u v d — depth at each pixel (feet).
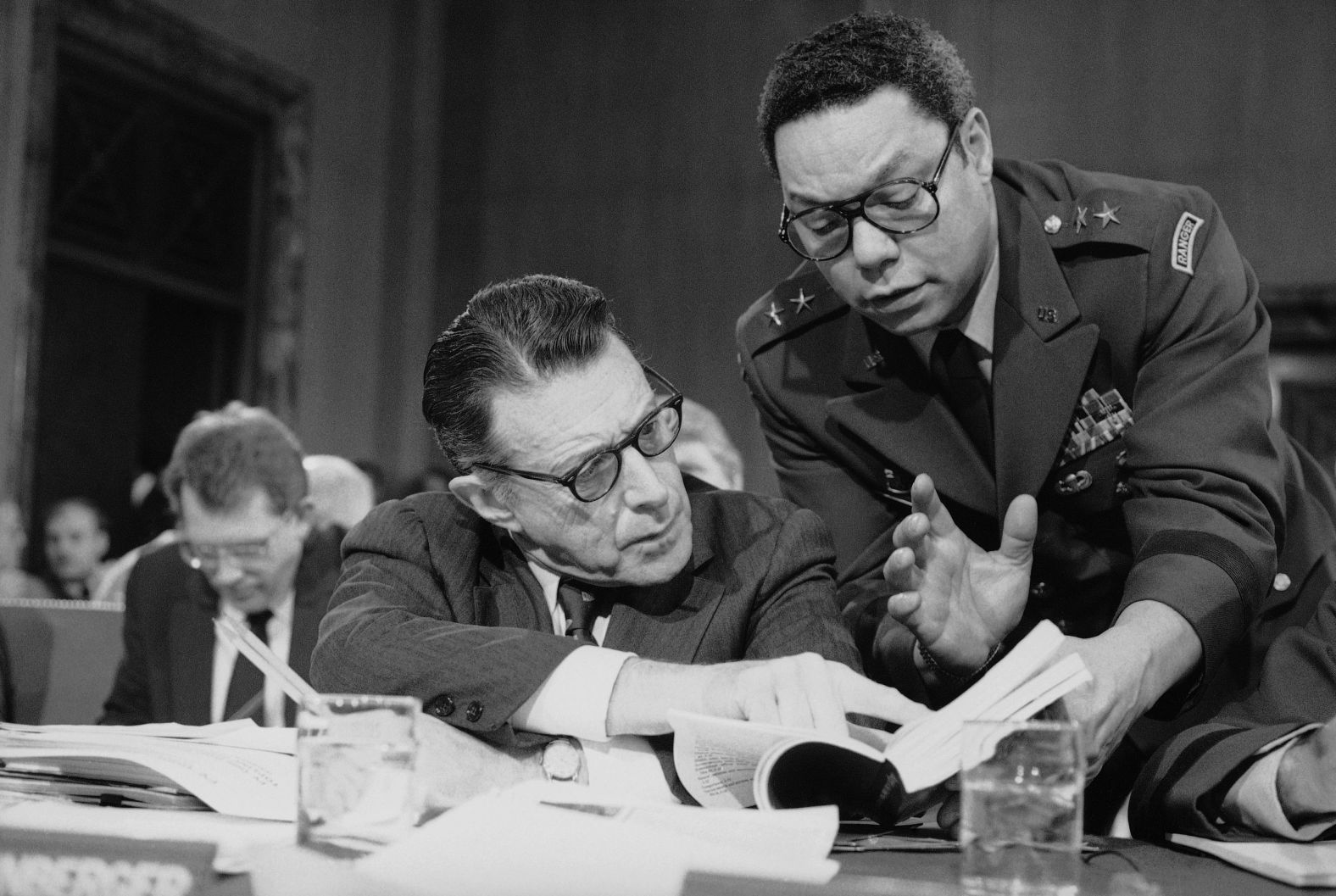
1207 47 20.25
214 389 23.43
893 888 2.92
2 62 18.89
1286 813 3.78
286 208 23.95
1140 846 4.00
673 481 4.46
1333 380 19.75
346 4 25.34
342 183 25.17
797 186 4.87
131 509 21.63
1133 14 20.48
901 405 5.71
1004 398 5.42
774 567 4.81
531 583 4.79
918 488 4.26
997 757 3.02
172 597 8.64
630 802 3.57
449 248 26.23
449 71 26.55
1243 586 4.44
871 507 5.90
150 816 3.71
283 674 3.67
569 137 25.81
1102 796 5.18
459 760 4.13
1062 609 5.76
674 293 24.93
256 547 8.15
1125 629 4.25
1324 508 5.85
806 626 4.67
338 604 4.70
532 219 25.84
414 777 3.30
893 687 4.79
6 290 18.85
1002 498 5.48
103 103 20.90
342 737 3.22
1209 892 3.13
